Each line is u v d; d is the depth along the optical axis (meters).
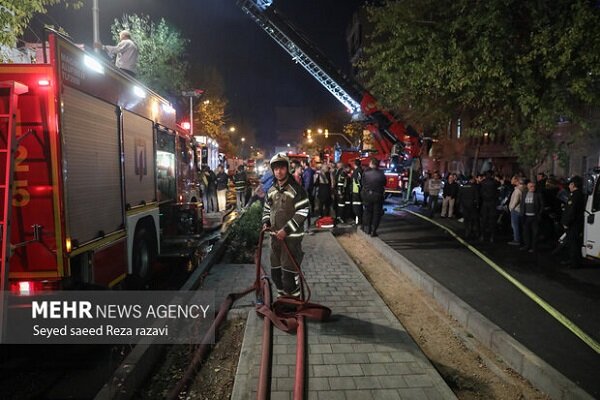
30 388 3.93
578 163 19.48
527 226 9.41
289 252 5.13
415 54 10.08
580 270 7.73
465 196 10.98
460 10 9.12
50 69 4.22
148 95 7.31
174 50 19.69
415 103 12.37
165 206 8.91
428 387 3.57
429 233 11.69
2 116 4.01
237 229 10.12
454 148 32.91
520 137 11.07
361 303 5.68
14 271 4.26
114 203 5.67
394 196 23.70
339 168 13.73
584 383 3.78
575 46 8.12
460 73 9.21
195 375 4.17
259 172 38.88
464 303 5.39
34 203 4.24
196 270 7.25
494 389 3.82
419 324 5.28
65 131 4.38
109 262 5.48
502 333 4.46
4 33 6.61
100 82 5.27
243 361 4.05
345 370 3.83
